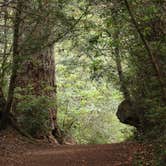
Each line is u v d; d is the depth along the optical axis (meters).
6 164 12.95
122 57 14.19
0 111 20.09
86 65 18.80
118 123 40.44
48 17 16.02
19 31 17.17
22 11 15.59
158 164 9.02
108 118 40.25
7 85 22.53
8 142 18.22
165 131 9.62
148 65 11.34
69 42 22.39
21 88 23.34
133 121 18.88
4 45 18.41
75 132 36.34
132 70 13.77
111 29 11.95
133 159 11.60
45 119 23.77
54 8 15.75
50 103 23.62
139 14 9.36
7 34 17.78
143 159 10.91
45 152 16.47
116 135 40.03
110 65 15.30
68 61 24.83
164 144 9.28
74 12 16.44
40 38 17.02
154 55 9.54
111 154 13.90
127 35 11.84
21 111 22.91
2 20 17.41
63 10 15.92
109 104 39.84
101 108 39.62
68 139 29.66
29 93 23.64
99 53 13.02
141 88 13.47
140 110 15.71
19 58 17.20
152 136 13.13
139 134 17.14
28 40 16.94
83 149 16.89
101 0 10.52
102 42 12.24
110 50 13.76
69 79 37.59
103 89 32.88
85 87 38.22
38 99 22.94
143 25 9.45
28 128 22.88
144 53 11.12
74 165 12.45
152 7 8.89
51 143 23.19
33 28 16.97
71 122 35.62
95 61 12.77
